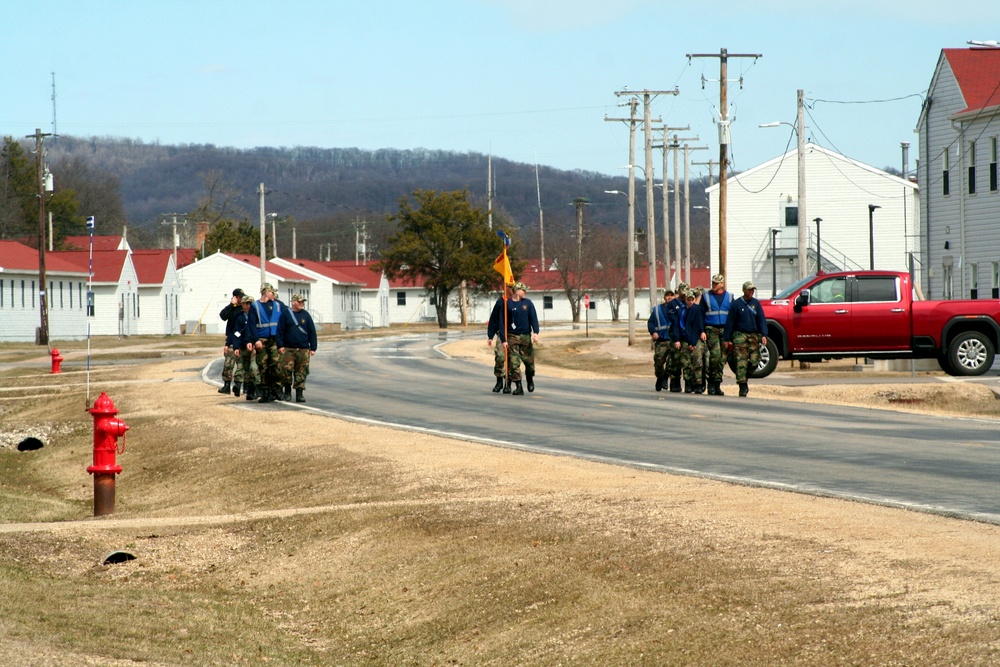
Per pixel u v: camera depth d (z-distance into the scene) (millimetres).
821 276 46156
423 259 174375
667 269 112562
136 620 15562
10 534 20172
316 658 14539
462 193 176750
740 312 40156
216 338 128750
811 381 44969
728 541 15734
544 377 52531
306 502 22703
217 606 16719
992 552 14164
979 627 11367
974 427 29797
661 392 42531
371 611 15945
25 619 14938
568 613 14086
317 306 169500
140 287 141250
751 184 121938
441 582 16297
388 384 48625
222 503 24109
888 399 40125
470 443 27609
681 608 13391
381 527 19250
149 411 39812
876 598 12664
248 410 37312
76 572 18500
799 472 21781
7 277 115188
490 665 13250
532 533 17578
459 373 56781
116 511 24688
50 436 39312
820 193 121062
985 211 70250
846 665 11078
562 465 23406
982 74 73312
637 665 12133
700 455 24625
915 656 10945
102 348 99812
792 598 13055
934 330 45406
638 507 18375
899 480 20531
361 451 26812
